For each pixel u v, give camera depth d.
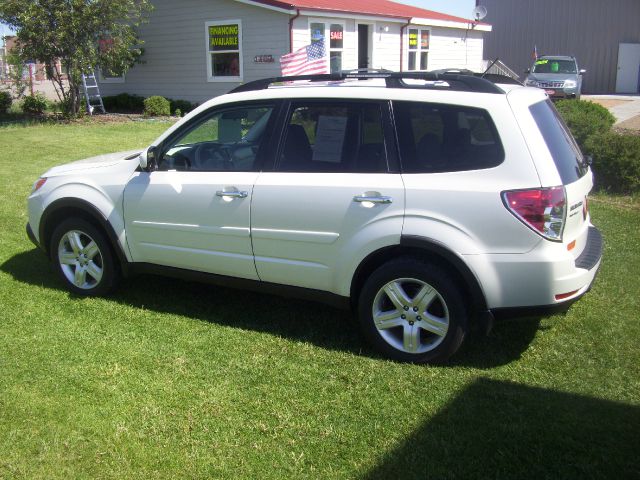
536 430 3.26
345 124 4.09
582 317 4.65
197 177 4.53
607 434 3.22
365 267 4.05
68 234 5.13
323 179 4.07
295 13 16.16
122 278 5.20
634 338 4.31
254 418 3.43
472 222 3.67
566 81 22.48
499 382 3.77
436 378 3.82
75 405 3.54
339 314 4.84
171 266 4.79
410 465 3.02
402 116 3.93
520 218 3.58
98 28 16.78
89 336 4.43
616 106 23.61
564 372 3.88
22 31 16.19
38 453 3.13
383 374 3.88
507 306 3.74
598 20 32.06
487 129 3.71
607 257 5.99
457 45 24.67
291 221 4.15
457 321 3.83
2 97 18.50
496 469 2.96
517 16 34.16
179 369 3.96
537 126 3.74
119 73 18.69
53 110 19.17
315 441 3.22
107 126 16.09
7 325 4.59
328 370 3.94
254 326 4.62
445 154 3.81
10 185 9.05
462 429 3.29
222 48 18.09
